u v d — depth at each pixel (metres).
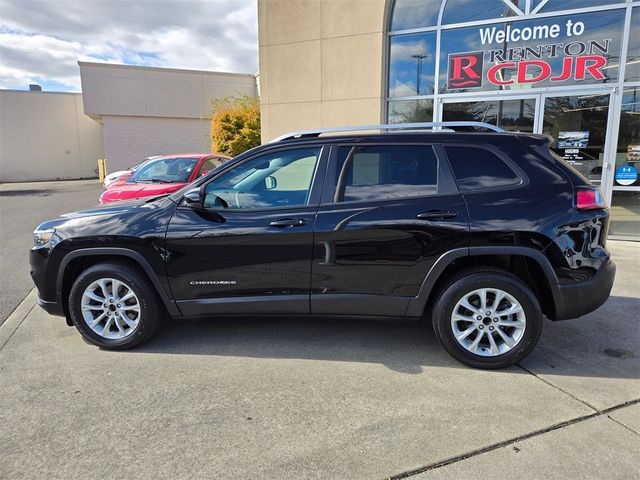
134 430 2.73
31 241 8.75
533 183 3.42
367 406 2.96
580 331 4.11
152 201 4.06
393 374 3.39
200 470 2.39
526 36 7.74
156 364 3.58
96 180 29.91
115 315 3.83
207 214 3.68
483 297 3.40
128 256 3.72
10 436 2.69
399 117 8.79
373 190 3.55
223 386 3.23
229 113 16.00
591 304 3.39
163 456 2.50
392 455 2.49
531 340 3.35
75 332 4.25
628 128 7.36
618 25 7.18
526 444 2.56
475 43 8.10
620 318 4.38
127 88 24.16
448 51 8.30
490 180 3.47
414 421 2.79
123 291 3.85
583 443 2.56
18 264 6.96
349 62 8.69
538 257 3.31
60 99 30.27
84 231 3.75
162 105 24.81
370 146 3.61
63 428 2.76
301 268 3.58
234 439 2.64
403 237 3.43
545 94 7.73
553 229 3.30
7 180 29.67
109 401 3.05
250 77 26.38
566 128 7.70
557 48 7.59
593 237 3.38
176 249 3.65
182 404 3.00
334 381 3.29
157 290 3.73
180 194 3.83
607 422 2.75
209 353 3.76
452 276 3.49
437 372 3.41
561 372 3.39
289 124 9.30
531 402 2.98
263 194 3.70
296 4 8.87
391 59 8.68
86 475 2.37
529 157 3.47
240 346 3.89
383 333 4.14
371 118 8.69
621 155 7.45
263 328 4.27
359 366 3.52
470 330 3.44
